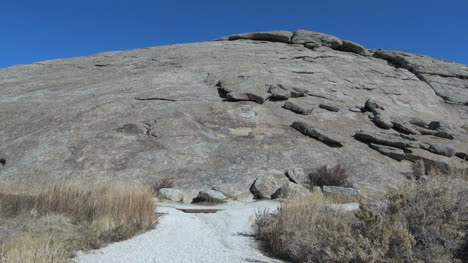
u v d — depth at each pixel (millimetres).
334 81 34438
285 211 8688
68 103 27734
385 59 45656
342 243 6344
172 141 20953
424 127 28062
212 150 20406
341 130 24578
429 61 43594
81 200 9938
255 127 23125
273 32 47281
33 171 18297
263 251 7613
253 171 18234
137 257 6863
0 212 9164
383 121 26203
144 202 10273
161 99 27062
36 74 39312
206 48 43250
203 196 15391
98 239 7863
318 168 18969
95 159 19219
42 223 8875
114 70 38312
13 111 27266
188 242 8055
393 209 7195
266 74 32812
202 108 25516
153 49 45812
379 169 19734
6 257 5918
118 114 24531
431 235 6793
